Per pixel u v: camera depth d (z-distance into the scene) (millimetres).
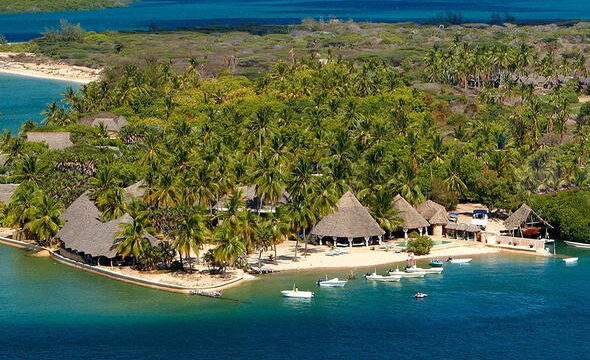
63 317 130500
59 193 170125
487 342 124000
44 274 149250
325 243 166125
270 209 170250
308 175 162375
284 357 118562
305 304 136375
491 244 169750
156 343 122438
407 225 168375
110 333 125438
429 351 120875
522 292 143750
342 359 118062
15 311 132625
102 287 142500
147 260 146875
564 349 122000
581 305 138375
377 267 154000
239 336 124812
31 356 118125
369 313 133625
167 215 152000
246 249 149750
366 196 169625
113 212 154000
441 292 143375
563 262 159875
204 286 140875
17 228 170750
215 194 165250
